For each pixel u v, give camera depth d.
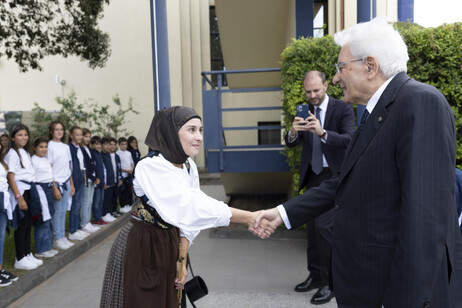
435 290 1.07
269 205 6.61
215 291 2.91
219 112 4.55
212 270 3.46
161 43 4.20
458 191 1.54
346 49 1.28
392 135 1.11
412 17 5.12
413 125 1.04
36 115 10.25
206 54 12.43
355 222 1.21
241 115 11.61
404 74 1.21
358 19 3.94
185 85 11.85
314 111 2.89
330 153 2.72
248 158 4.65
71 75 11.75
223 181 6.57
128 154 6.51
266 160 4.63
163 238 1.56
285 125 4.38
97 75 11.69
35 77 11.81
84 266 3.70
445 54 3.51
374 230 1.15
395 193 1.12
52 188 3.80
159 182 1.48
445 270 1.07
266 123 11.58
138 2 11.43
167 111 1.55
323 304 2.63
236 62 8.27
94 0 7.09
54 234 4.10
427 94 1.05
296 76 3.88
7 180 3.27
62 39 6.95
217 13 6.69
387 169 1.12
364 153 1.18
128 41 11.55
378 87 1.25
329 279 1.36
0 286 2.96
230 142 11.38
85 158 4.80
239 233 4.61
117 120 10.28
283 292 2.87
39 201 3.52
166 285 1.57
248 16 6.75
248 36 7.32
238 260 3.75
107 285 1.57
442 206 0.99
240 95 11.58
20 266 3.40
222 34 7.33
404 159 1.04
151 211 1.53
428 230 0.97
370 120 1.19
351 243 1.22
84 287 3.15
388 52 1.20
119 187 6.12
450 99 3.67
